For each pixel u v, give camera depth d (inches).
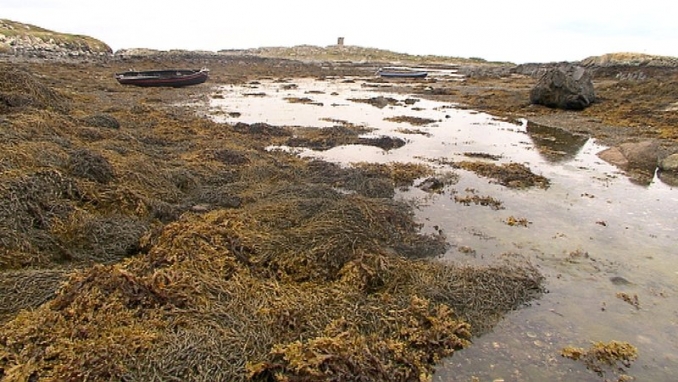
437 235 319.3
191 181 372.2
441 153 567.2
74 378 143.9
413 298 217.3
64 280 200.2
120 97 959.0
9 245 222.7
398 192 409.4
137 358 156.1
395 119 817.5
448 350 196.9
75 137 432.1
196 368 158.2
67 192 282.4
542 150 594.6
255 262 237.1
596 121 804.6
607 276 270.5
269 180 406.0
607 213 370.9
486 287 242.2
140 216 292.8
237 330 180.7
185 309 186.1
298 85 1546.5
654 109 848.3
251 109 907.4
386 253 262.2
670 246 313.1
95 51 2883.9
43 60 1862.7
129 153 413.1
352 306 209.5
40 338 159.5
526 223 344.5
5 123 382.0
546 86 957.2
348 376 162.2
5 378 141.9
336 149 567.2
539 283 257.9
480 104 1052.5
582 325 222.5
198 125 633.6
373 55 4163.4
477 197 397.1
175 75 1360.7
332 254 244.8
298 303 205.0
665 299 247.6
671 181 460.1
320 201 321.1
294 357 165.6
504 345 205.6
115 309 177.8
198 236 239.0
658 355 203.0
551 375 188.7
